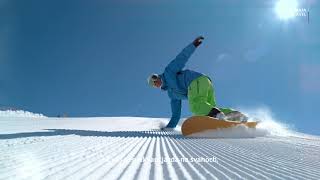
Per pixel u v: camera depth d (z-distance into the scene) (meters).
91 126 11.30
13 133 6.18
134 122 16.67
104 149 4.01
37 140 4.78
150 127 12.49
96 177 2.26
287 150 4.61
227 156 3.70
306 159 3.64
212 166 2.88
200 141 6.12
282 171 2.70
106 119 18.42
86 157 3.23
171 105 10.96
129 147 4.41
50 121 13.88
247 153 4.09
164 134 8.39
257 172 2.61
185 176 2.35
